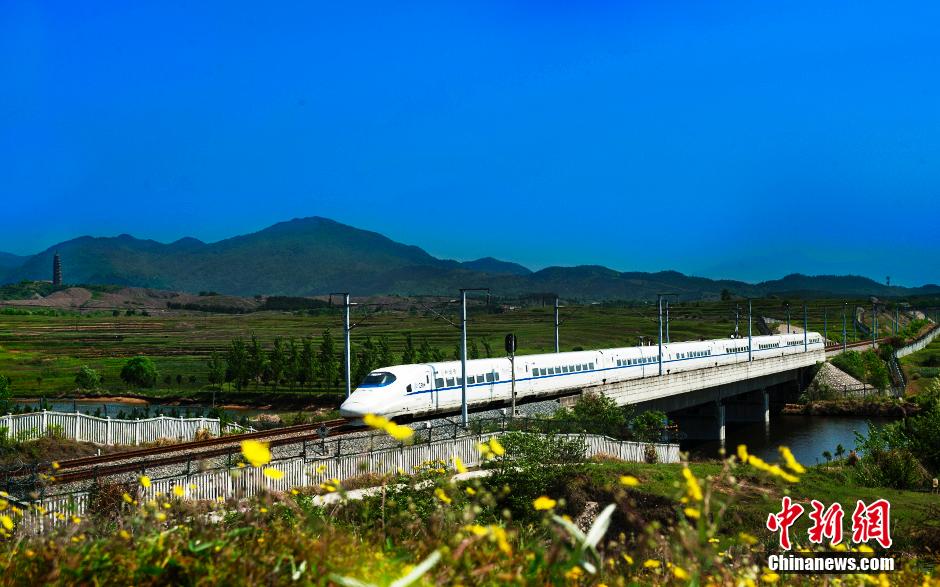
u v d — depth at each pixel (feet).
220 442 120.98
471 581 17.51
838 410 338.13
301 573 17.39
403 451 100.37
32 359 415.44
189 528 21.01
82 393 306.96
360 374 288.30
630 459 131.13
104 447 135.44
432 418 157.58
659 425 193.88
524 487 92.27
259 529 21.07
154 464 90.27
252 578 17.51
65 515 28.81
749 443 269.85
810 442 265.95
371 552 19.84
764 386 314.55
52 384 327.88
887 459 115.75
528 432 110.22
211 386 329.31
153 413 237.25
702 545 16.85
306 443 101.30
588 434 126.21
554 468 96.84
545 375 189.78
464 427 124.26
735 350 293.64
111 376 356.38
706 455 242.78
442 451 106.42
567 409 175.11
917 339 521.65
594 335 583.99
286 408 285.43
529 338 558.97
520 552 19.17
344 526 24.68
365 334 613.93
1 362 398.62
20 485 78.13
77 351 467.52
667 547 18.56
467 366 167.63
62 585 17.28
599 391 193.98
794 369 344.90
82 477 84.02
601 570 19.90
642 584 20.89
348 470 93.71
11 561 18.75
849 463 136.46
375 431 111.14
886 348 426.10
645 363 232.12
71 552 18.83
